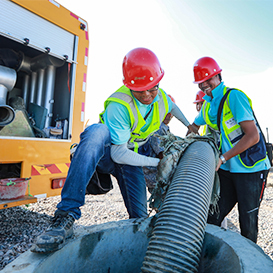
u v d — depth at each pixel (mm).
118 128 1939
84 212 4449
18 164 3438
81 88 4203
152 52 1971
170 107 2553
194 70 2643
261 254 1201
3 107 3264
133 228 1588
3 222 3740
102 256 1501
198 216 1324
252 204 2338
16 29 3318
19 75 4883
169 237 1236
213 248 1409
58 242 1246
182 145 1805
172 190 1466
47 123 4301
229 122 2369
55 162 3672
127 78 1923
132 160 1936
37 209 4508
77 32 4141
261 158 2262
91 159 1627
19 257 1206
